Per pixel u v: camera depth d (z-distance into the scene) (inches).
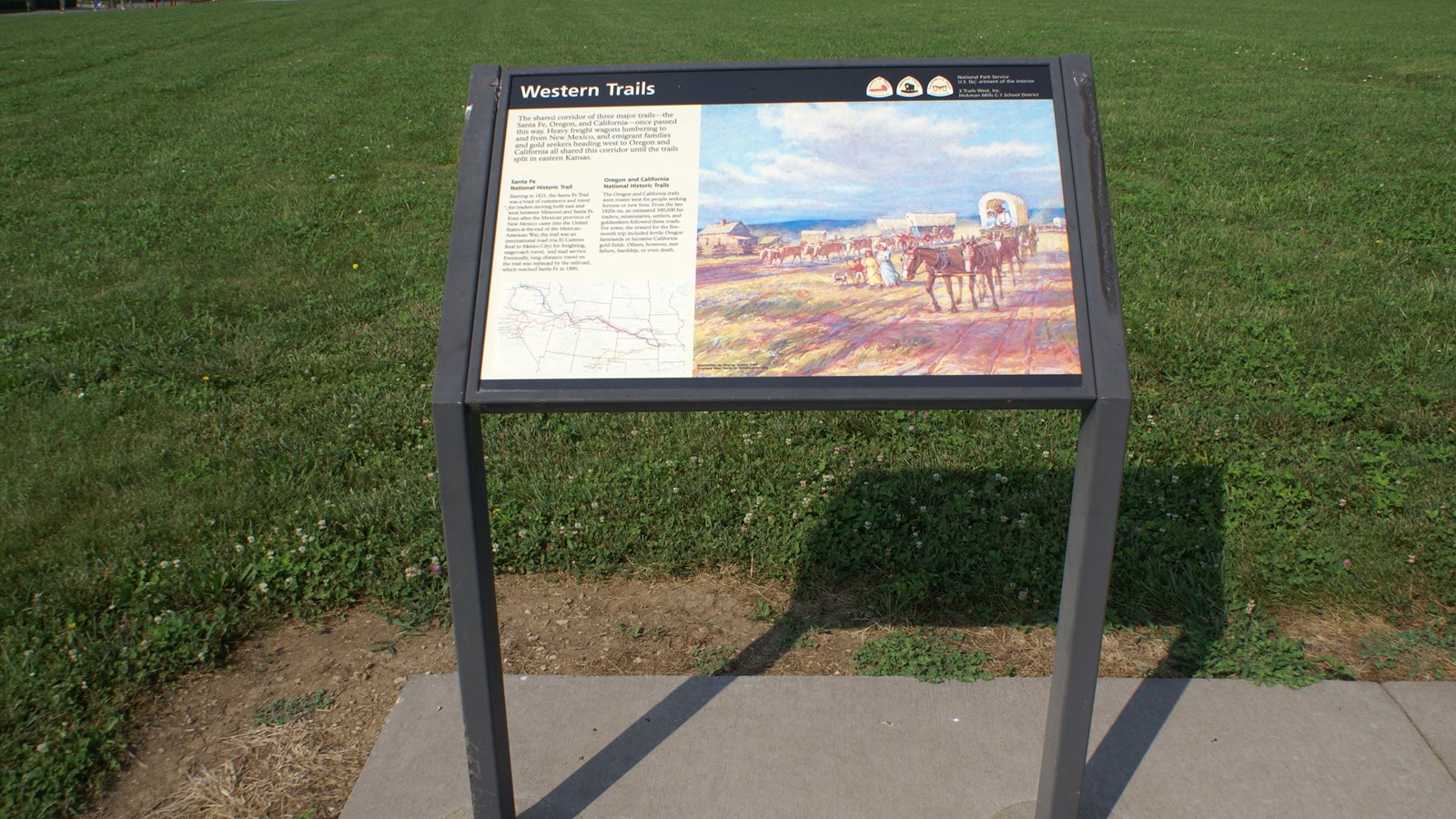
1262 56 610.5
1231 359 210.4
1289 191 319.3
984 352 91.2
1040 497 163.5
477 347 93.3
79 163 410.6
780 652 138.3
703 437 186.5
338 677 135.7
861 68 99.6
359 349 232.2
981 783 113.2
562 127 99.3
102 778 118.6
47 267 293.1
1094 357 89.7
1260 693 126.2
